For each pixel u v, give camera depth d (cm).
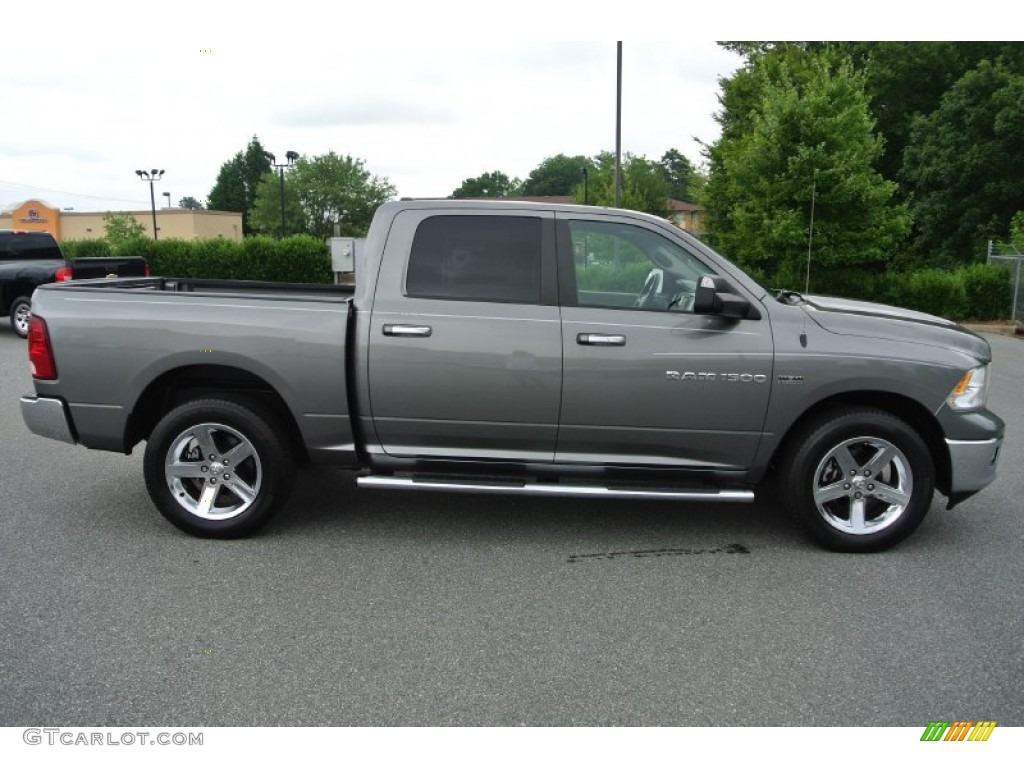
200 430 487
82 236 7606
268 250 2536
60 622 386
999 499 589
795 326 471
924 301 1900
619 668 351
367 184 8806
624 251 481
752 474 484
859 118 1744
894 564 469
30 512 543
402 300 479
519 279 479
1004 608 412
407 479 488
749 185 1836
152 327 480
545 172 12275
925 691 335
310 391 479
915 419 491
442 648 366
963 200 3091
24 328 1394
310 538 502
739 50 3078
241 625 386
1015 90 2933
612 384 470
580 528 525
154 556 470
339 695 327
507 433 482
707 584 439
